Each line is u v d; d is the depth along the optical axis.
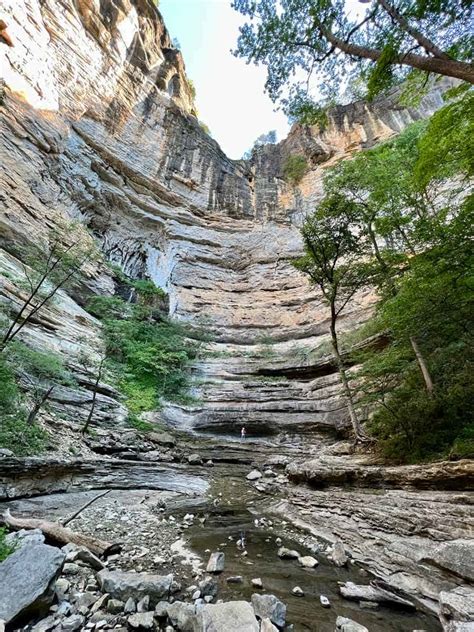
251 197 34.75
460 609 3.27
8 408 8.82
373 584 4.48
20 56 19.22
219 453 14.06
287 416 15.38
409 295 7.39
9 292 12.53
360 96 8.92
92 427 12.25
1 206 15.02
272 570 4.88
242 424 15.78
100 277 20.56
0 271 12.48
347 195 13.23
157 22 34.03
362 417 12.35
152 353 19.12
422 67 6.32
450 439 7.13
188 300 27.89
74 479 8.95
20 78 19.08
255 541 6.20
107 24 26.47
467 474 5.64
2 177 15.97
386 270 11.31
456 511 5.11
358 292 21.97
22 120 18.62
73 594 3.62
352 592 4.16
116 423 13.67
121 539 5.73
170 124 31.28
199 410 17.20
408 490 6.58
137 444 12.92
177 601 3.54
